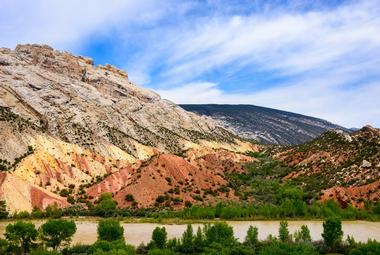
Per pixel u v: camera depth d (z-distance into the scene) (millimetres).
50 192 175500
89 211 156000
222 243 89250
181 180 189750
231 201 175000
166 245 91562
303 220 144625
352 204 171750
